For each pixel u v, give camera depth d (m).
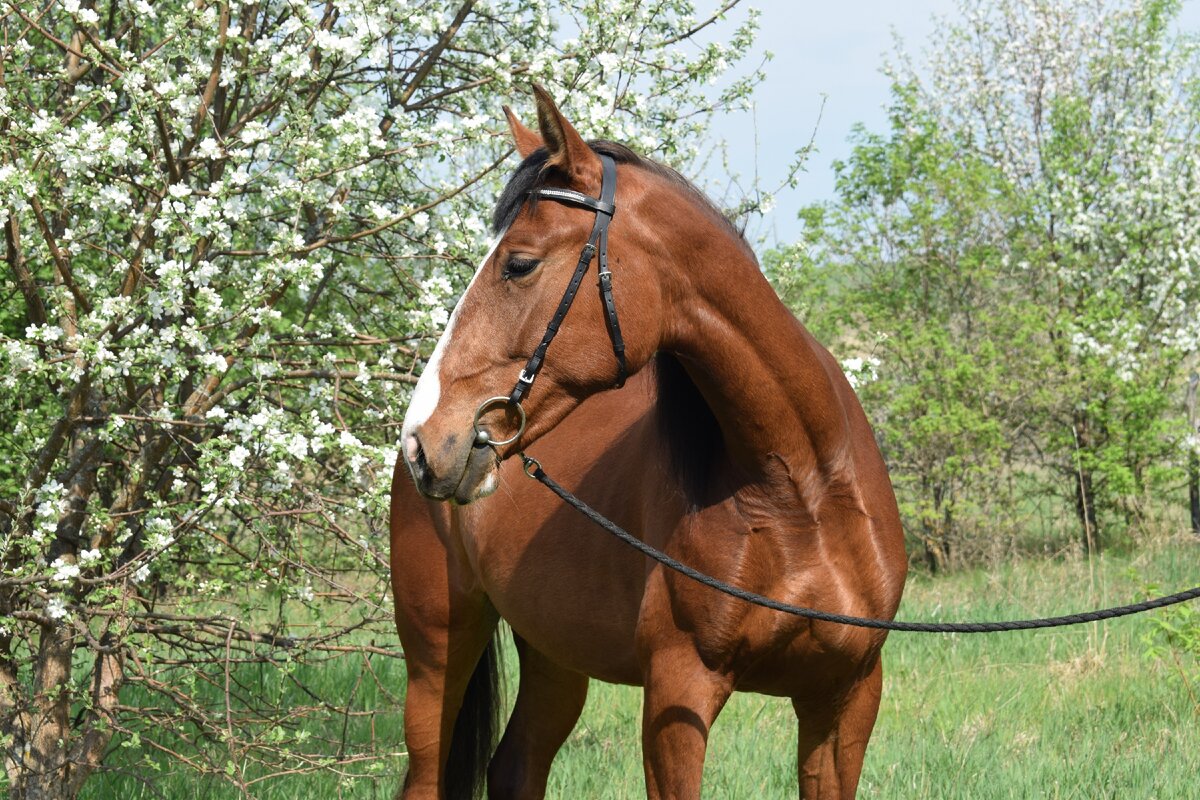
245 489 4.52
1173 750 5.15
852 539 2.85
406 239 5.55
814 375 2.77
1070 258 13.33
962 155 15.56
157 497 4.39
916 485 12.08
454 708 4.09
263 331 4.43
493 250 2.66
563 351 2.61
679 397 2.86
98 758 4.86
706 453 2.85
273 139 4.49
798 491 2.77
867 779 4.98
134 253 4.70
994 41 16.28
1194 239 12.78
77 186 4.38
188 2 4.62
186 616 4.65
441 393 2.63
